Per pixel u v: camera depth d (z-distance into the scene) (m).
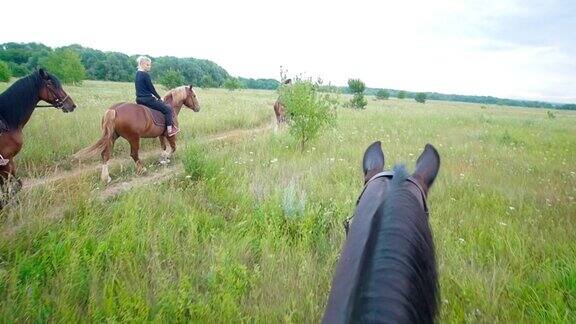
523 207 6.38
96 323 3.29
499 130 18.75
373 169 2.65
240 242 4.82
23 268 3.97
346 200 6.25
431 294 1.63
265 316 3.49
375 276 1.52
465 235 5.19
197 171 7.55
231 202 6.43
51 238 4.53
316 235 5.19
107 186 7.51
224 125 15.68
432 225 5.29
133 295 3.58
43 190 6.10
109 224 5.12
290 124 11.23
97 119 13.87
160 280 3.88
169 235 4.83
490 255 4.61
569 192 7.28
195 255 4.48
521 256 4.47
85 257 4.21
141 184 7.10
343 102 35.22
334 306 1.66
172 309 3.52
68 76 54.44
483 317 3.49
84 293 3.75
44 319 3.33
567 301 3.76
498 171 8.91
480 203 6.46
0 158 5.98
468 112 38.97
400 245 1.61
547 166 9.92
